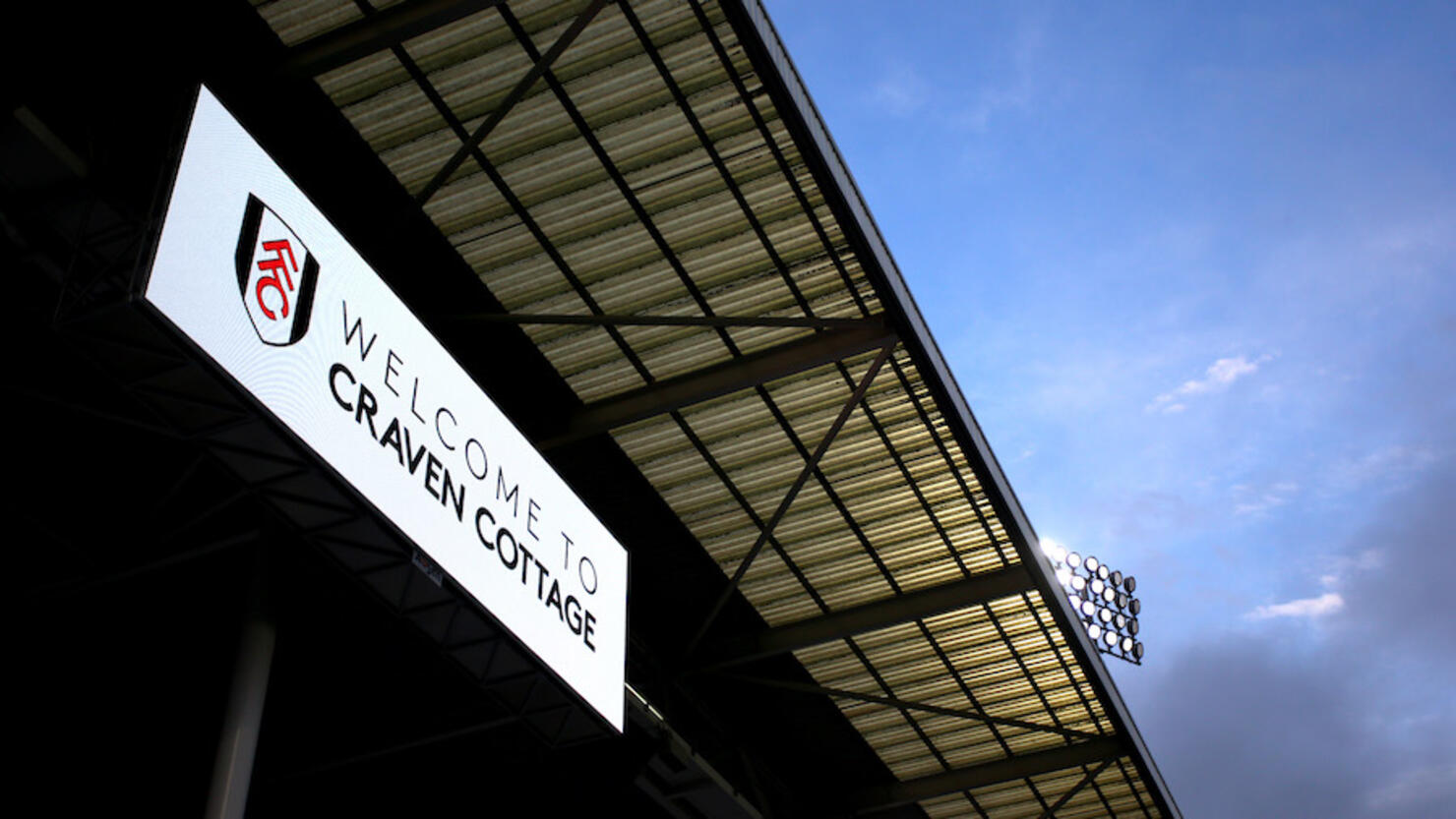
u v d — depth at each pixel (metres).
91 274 15.41
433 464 16.58
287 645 19.64
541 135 19.36
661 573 26.30
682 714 27.75
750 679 27.25
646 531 25.50
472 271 20.95
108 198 15.20
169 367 13.41
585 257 20.97
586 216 20.41
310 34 17.70
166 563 16.98
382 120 18.84
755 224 20.77
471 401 18.09
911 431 24.11
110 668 19.17
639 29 18.27
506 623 16.86
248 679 15.20
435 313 21.19
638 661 26.02
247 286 14.22
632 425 23.36
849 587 27.19
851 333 21.80
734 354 22.47
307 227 15.61
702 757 27.44
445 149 19.36
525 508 18.53
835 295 21.95
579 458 23.69
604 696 18.83
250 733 14.79
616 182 20.05
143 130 16.64
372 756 19.48
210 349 13.30
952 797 33.38
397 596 16.23
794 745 31.14
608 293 21.50
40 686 18.77
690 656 27.47
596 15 17.92
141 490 17.97
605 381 22.66
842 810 32.59
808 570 26.75
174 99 17.09
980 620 28.17
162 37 17.03
